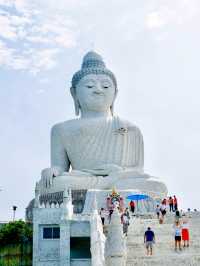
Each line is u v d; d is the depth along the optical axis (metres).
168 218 34.31
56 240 32.59
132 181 47.19
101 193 44.50
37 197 33.91
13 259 37.53
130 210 40.12
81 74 55.25
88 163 52.12
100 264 24.81
